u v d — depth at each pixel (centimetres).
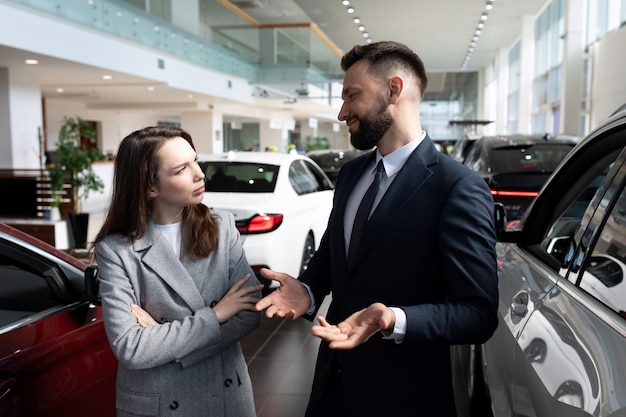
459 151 1088
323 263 170
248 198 488
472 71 3853
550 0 1945
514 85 2752
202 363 151
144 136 147
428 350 144
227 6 1797
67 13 942
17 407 157
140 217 147
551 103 1944
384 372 145
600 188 157
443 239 132
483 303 127
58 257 207
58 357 176
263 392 329
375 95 141
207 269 154
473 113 3959
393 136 145
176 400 147
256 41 2041
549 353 132
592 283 138
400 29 2206
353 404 148
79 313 197
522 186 552
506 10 1956
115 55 1091
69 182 975
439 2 1762
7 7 807
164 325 141
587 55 1503
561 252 189
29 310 196
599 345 113
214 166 528
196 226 152
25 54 892
